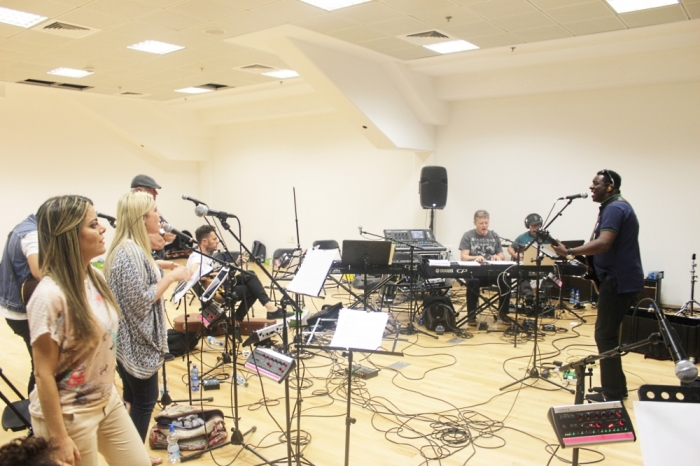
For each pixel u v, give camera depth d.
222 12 4.72
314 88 6.40
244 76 7.54
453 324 5.29
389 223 8.64
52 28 5.17
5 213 8.91
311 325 5.15
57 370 1.69
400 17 4.84
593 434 1.65
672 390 1.70
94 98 9.52
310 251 2.96
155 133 10.40
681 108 6.17
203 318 4.02
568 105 6.90
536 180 7.22
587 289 6.46
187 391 3.80
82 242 1.69
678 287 6.30
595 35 5.47
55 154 9.46
